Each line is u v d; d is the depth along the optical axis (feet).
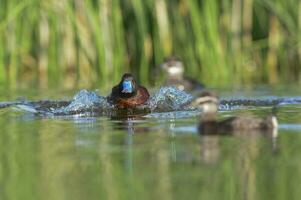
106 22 74.33
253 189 30.35
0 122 48.91
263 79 76.28
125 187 30.99
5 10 72.38
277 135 40.68
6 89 70.54
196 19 74.28
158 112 52.60
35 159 36.32
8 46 75.36
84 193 30.25
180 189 30.45
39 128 45.83
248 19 79.51
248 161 34.60
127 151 37.47
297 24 77.92
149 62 79.66
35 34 78.23
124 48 78.64
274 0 76.38
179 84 69.67
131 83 55.26
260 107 54.03
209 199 29.27
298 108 52.65
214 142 39.06
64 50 77.51
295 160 34.60
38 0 73.77
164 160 35.24
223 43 78.13
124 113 52.60
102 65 75.15
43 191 30.66
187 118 48.62
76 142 40.37
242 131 41.98
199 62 78.89
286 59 81.97
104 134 42.73
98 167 34.40
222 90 67.00
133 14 77.87
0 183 32.04
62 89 69.46
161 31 77.15
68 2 74.08
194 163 34.55
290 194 29.60
